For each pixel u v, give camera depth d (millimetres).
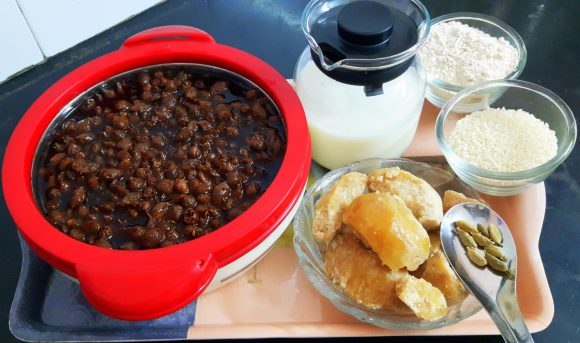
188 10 807
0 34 721
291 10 791
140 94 573
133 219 497
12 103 735
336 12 553
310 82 575
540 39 731
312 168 620
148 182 511
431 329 484
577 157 622
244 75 563
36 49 763
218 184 507
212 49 571
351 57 508
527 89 609
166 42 579
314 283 506
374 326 495
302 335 497
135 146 529
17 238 602
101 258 448
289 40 752
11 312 525
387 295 488
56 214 495
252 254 483
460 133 604
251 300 524
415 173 574
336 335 495
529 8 769
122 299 432
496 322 479
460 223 532
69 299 535
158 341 507
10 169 497
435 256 510
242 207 496
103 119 554
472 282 504
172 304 439
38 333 512
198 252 449
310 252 533
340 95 560
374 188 545
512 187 562
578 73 691
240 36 762
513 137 589
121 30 804
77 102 562
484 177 548
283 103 527
